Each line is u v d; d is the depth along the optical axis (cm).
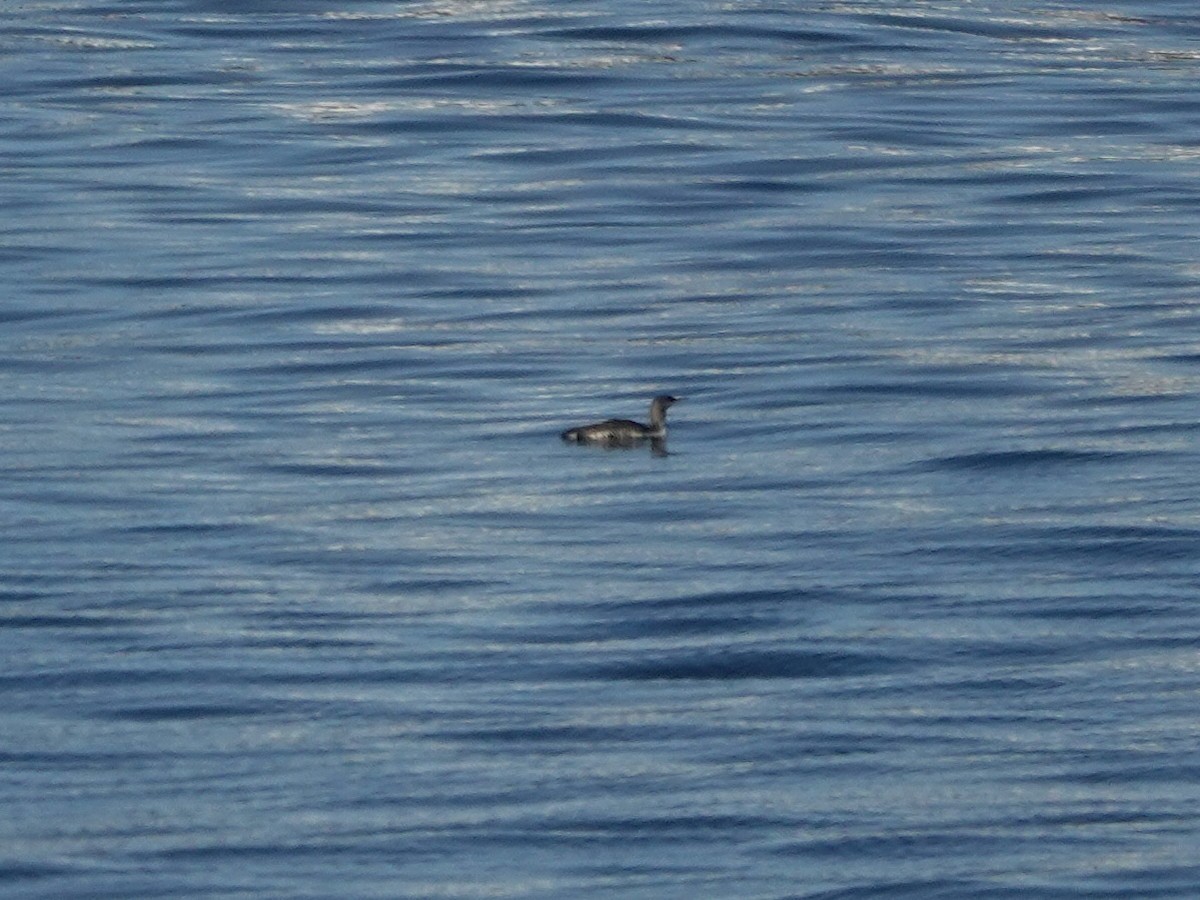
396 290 10538
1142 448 7981
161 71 15825
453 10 17812
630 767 5475
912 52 16625
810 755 5531
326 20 17575
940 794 5319
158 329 9844
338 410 8675
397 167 13250
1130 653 6128
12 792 5372
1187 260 10981
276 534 7206
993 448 8012
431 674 6044
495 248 11375
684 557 6925
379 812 5256
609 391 8894
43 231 11588
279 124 14275
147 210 12119
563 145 13762
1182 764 5453
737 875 4969
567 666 6094
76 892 4912
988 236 11562
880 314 10031
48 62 16075
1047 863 4997
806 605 6494
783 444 8131
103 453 8088
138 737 5659
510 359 9362
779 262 11062
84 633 6334
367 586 6719
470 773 5450
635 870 4984
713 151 13588
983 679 5972
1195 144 13825
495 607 6525
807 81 15612
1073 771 5431
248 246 11369
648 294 10450
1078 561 6838
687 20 17338
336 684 5978
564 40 16775
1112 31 17612
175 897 4891
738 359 9312
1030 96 15175
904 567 6806
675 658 6141
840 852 5053
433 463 7962
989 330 9706
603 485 7669
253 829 5184
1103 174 12988
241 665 6100
